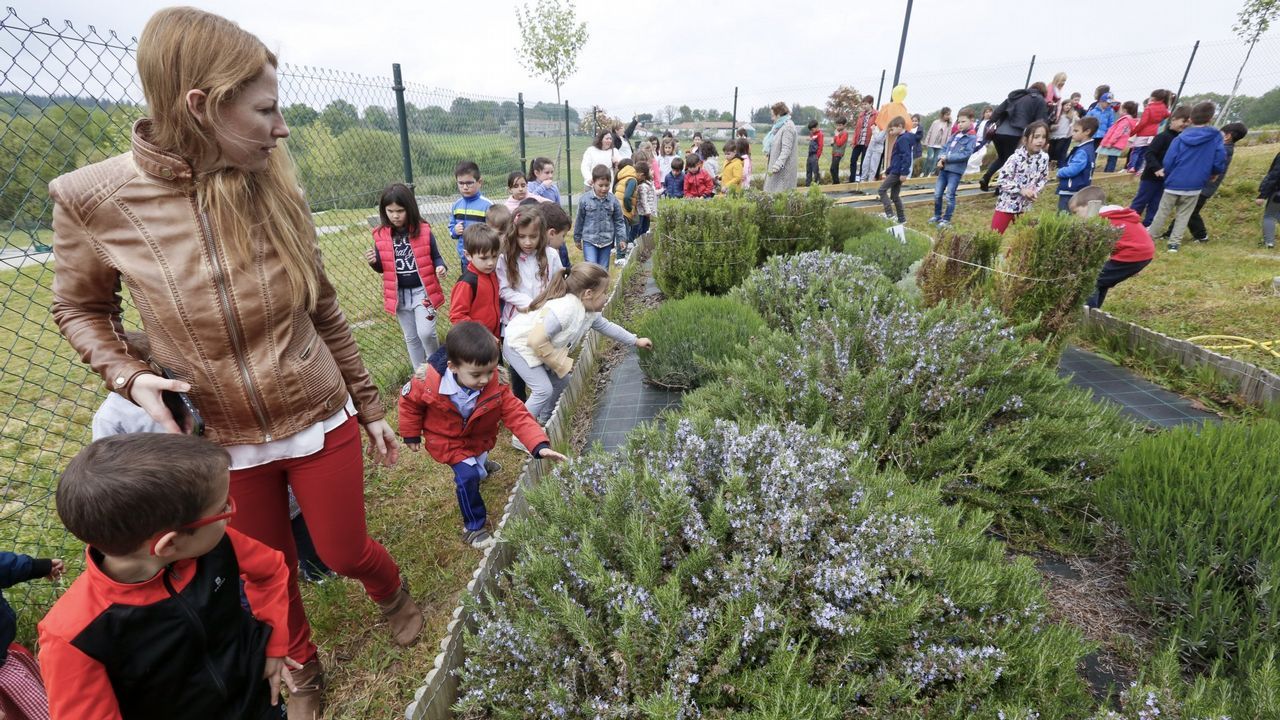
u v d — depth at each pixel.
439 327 6.33
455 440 3.14
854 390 3.10
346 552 2.21
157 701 1.49
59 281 1.65
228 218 1.65
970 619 1.96
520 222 4.52
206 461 1.41
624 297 7.77
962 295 4.93
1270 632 2.04
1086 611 2.48
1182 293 6.54
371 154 6.32
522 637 1.99
